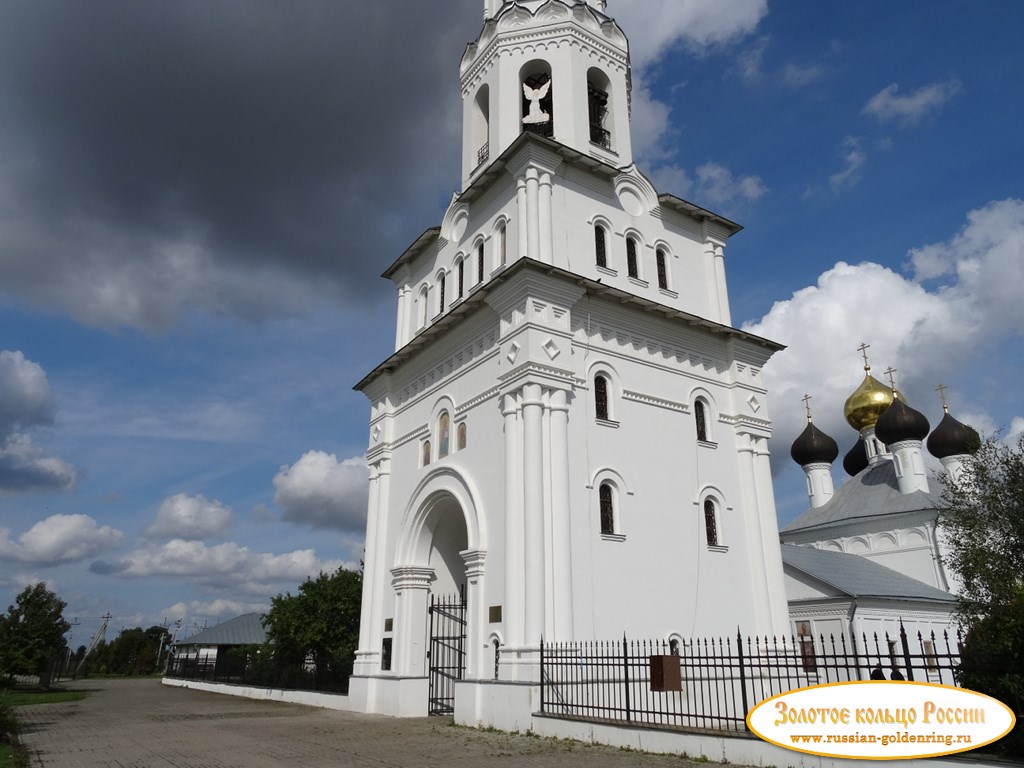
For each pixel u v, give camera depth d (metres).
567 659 17.22
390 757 13.48
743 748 11.88
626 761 12.59
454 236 26.14
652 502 20.80
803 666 11.91
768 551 22.61
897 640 32.12
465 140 27.28
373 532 25.73
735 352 24.33
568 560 18.22
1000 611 11.88
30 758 14.03
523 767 12.17
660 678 13.98
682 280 24.80
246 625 66.81
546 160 22.33
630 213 24.25
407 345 25.09
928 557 40.44
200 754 14.26
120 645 98.75
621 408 21.16
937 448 43.25
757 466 23.62
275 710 25.20
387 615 24.14
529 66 25.78
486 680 18.14
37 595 43.03
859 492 45.94
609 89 26.08
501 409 20.41
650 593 19.73
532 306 19.95
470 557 19.84
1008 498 19.56
